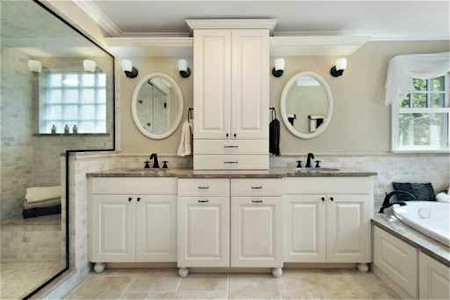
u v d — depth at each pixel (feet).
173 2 7.30
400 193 8.52
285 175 7.36
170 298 6.29
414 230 6.47
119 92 9.39
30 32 6.66
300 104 9.40
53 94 7.33
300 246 7.43
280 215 7.19
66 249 6.88
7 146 6.40
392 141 9.29
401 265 6.21
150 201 7.45
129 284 6.90
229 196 7.20
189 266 7.23
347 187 7.42
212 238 7.21
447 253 5.17
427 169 9.26
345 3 7.36
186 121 9.30
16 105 6.63
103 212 7.47
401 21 8.36
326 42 8.34
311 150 9.39
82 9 7.57
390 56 9.34
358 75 9.36
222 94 8.21
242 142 8.25
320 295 6.38
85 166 7.42
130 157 9.40
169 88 9.41
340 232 7.41
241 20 8.05
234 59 8.18
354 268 7.63
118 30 8.94
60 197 6.89
